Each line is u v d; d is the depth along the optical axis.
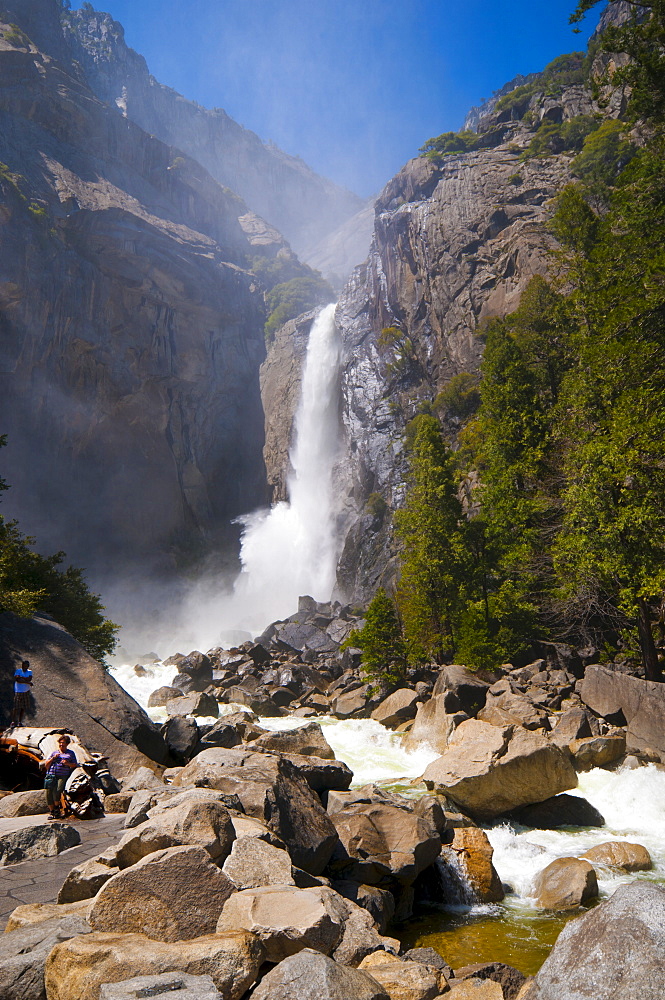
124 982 4.36
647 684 21.80
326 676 40.66
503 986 7.27
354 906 7.80
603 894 11.76
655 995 3.66
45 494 81.50
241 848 6.94
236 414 104.88
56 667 16.30
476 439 48.84
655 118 34.38
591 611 31.23
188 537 94.88
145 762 14.85
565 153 77.81
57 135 102.56
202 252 109.00
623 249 29.69
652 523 24.42
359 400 81.50
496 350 40.28
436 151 93.69
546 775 15.38
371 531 68.56
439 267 78.62
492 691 25.48
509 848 14.01
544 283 42.16
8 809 10.31
